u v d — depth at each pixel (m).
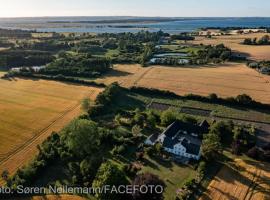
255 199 78.31
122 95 156.88
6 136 111.50
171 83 174.62
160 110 139.38
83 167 86.81
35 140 109.00
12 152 100.75
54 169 91.06
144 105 145.88
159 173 89.56
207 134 108.00
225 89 162.12
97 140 99.12
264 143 108.06
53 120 125.88
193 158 96.69
